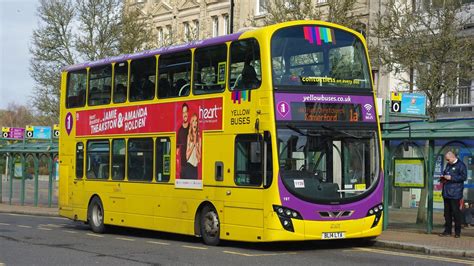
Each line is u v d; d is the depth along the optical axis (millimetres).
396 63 23375
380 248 15188
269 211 13891
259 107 14273
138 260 13289
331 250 14797
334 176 14367
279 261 12953
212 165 15562
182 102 16703
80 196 20797
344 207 14297
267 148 14016
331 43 14883
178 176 16703
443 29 20109
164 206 17156
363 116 14898
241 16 38656
